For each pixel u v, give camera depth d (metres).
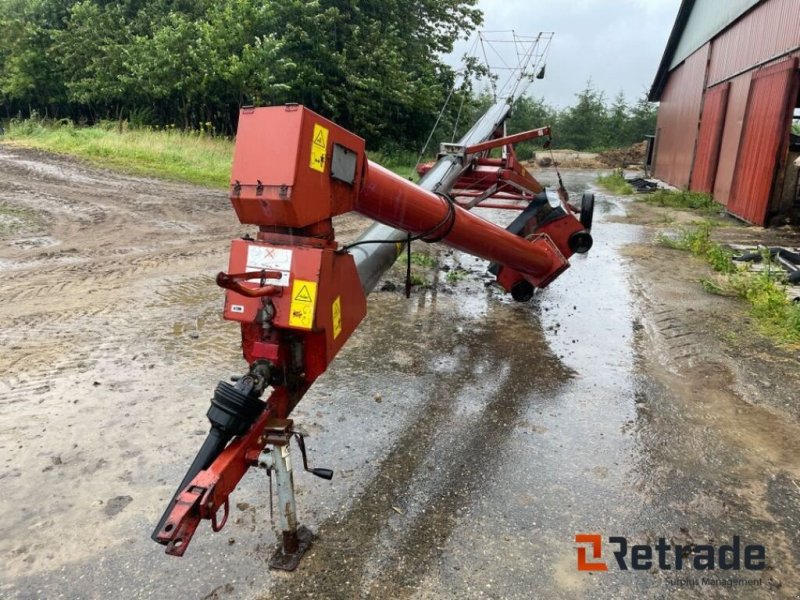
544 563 2.46
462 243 3.77
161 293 5.89
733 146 13.89
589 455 3.28
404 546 2.53
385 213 2.98
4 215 8.83
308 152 2.06
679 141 20.50
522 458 3.23
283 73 17.72
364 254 3.18
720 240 10.03
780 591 2.34
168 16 19.64
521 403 3.89
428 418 3.65
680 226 11.66
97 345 4.57
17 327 4.89
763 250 7.81
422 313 5.70
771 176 11.08
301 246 2.14
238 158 2.10
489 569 2.41
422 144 23.61
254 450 2.06
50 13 22.00
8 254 7.10
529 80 7.64
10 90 22.14
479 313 5.77
